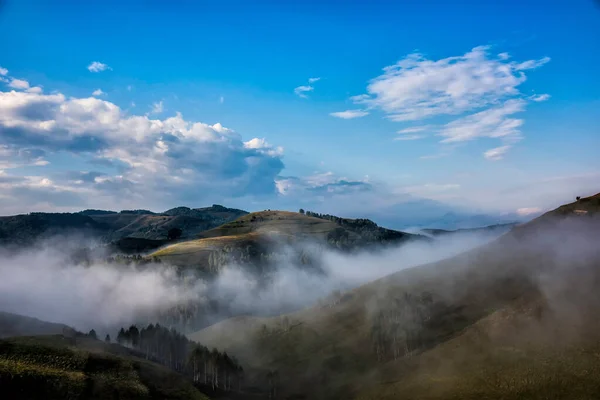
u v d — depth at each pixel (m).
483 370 132.75
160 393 123.88
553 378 116.56
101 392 112.12
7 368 106.19
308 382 174.88
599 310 140.50
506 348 139.75
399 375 155.25
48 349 125.31
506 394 116.81
